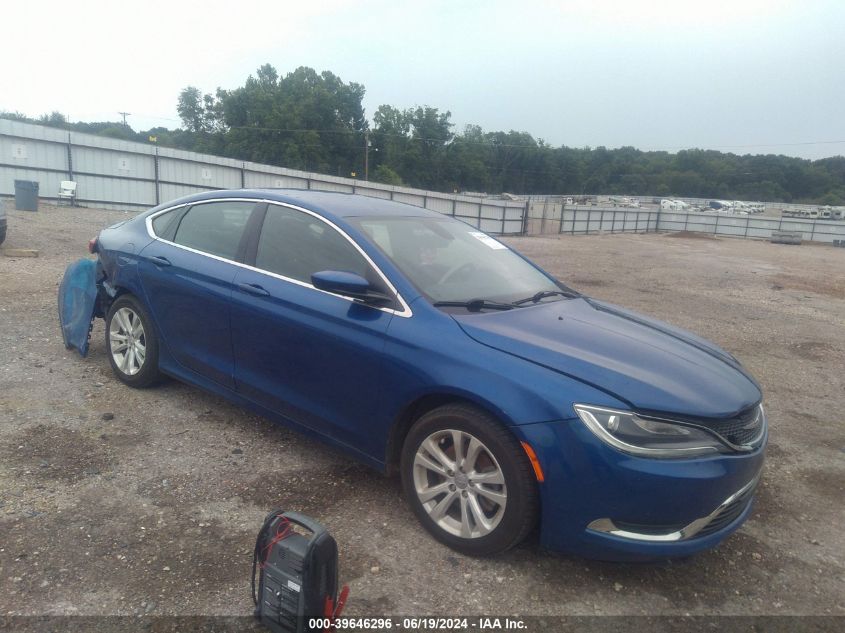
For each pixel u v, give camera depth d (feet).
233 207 14.46
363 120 340.18
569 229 156.56
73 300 18.35
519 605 9.32
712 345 12.89
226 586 9.15
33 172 78.48
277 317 12.33
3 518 10.29
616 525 9.23
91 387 16.07
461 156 361.51
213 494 11.59
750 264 78.74
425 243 13.21
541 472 9.30
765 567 10.89
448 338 10.47
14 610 8.36
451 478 10.36
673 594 9.90
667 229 197.77
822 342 30.48
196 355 14.25
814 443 16.88
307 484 12.19
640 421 9.12
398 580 9.64
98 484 11.60
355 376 11.29
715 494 9.24
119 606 8.61
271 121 283.59
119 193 87.61
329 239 12.53
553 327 11.30
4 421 13.75
